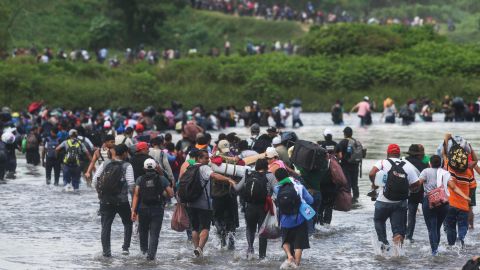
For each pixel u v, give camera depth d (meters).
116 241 41.16
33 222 46.94
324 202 43.66
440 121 134.38
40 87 160.62
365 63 182.00
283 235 34.72
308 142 41.47
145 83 164.88
